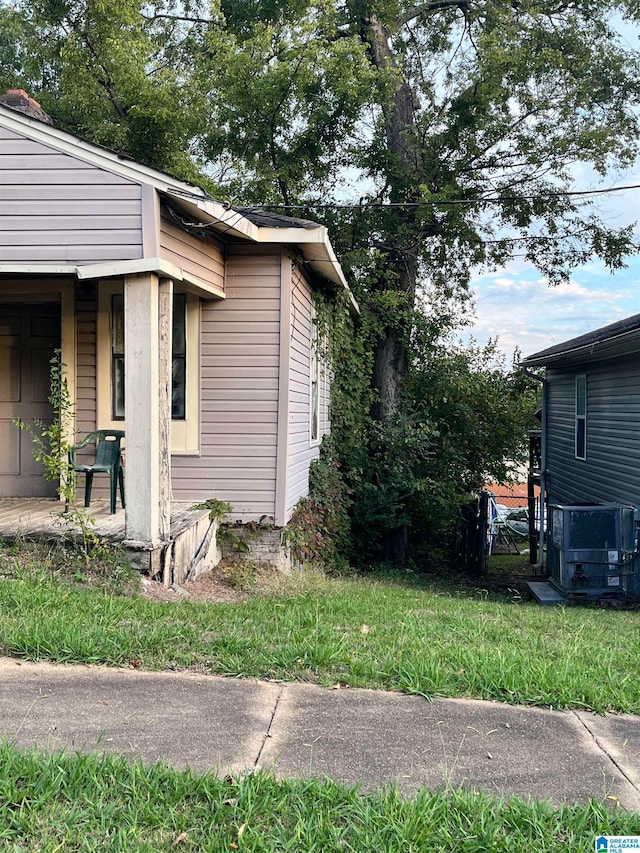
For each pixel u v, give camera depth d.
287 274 9.06
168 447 6.98
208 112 18.77
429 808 3.21
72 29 19.05
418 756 3.79
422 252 17.98
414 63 18.38
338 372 15.07
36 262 6.60
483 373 19.45
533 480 20.73
